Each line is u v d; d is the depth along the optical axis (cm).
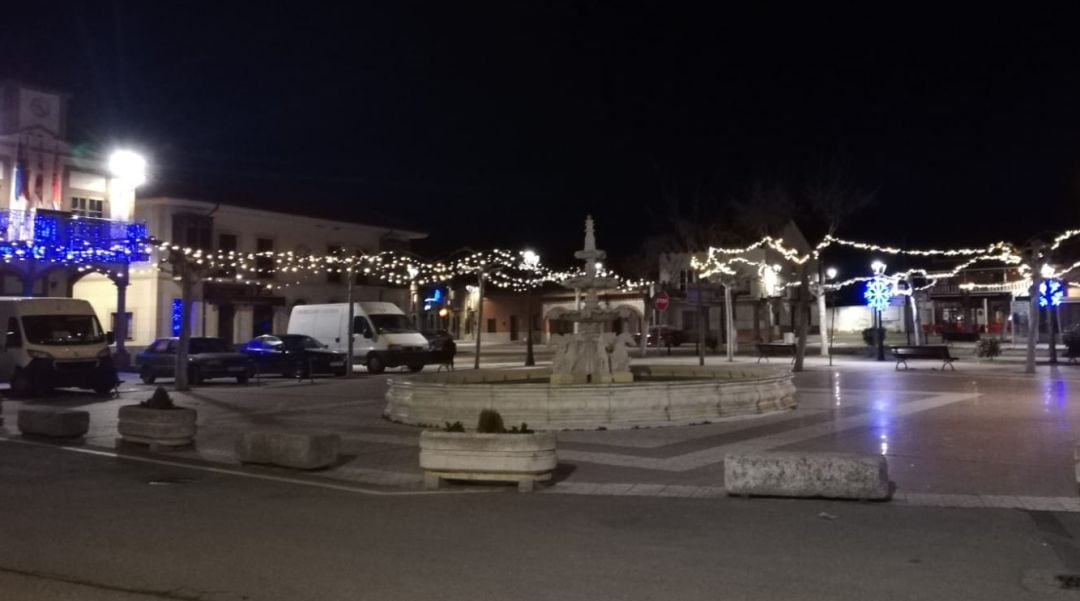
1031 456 1249
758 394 1791
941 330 6072
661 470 1202
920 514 907
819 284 4672
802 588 659
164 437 1457
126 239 3484
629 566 727
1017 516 890
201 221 4138
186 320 2708
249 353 3189
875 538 810
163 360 3003
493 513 952
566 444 1439
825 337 4338
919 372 3125
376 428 1706
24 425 1658
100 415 2030
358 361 3503
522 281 5488
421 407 1728
